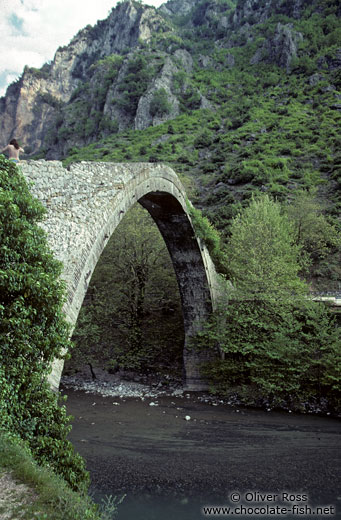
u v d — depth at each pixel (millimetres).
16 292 7316
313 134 75062
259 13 153250
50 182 11547
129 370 28984
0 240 6910
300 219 43219
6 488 5582
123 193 14672
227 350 22500
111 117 122312
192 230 22781
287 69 113688
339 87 92812
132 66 129000
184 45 146875
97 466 13547
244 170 61531
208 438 16500
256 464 13914
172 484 12406
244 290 23953
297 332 22625
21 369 7242
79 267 11602
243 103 102562
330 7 129375
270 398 21859
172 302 29969
